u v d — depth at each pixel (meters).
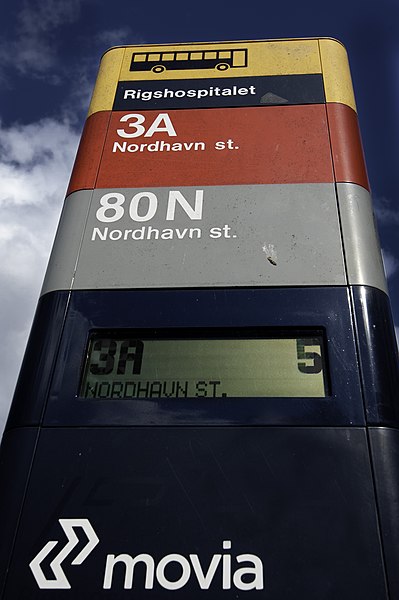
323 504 4.26
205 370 5.01
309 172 6.34
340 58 7.56
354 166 6.41
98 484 4.42
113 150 6.73
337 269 5.53
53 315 5.38
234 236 5.85
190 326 5.23
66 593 3.99
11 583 4.04
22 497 4.40
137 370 5.05
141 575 4.03
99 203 6.23
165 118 7.01
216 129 6.84
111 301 5.44
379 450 4.47
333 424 4.60
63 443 4.62
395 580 3.95
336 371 4.88
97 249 5.84
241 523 4.20
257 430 4.60
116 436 4.63
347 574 3.98
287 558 4.05
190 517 4.24
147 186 6.34
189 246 5.80
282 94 7.14
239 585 3.97
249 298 5.37
